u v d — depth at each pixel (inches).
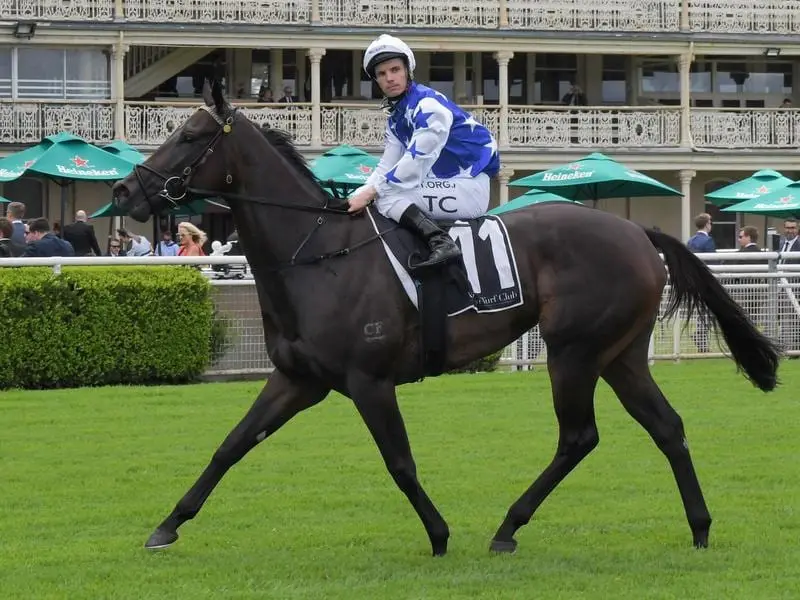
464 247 418.0
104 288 808.9
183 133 410.3
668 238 438.9
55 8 1692.9
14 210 1056.2
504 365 885.8
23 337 794.2
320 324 403.5
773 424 663.1
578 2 1817.2
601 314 419.5
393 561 410.6
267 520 468.4
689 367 882.8
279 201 411.2
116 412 702.5
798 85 1996.8
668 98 1984.5
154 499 502.0
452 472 548.7
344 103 1758.1
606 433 638.5
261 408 416.5
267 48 1752.0
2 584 384.2
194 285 826.2
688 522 439.2
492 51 1803.6
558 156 1817.2
